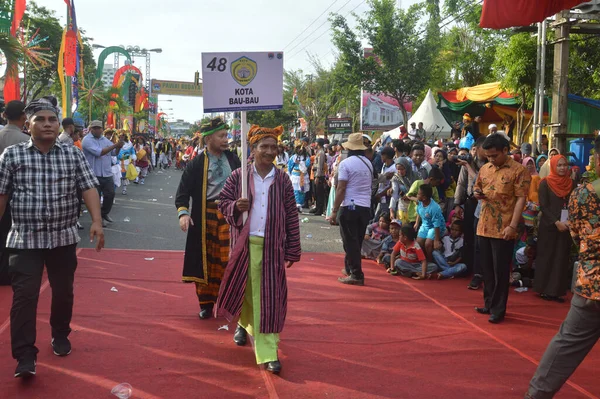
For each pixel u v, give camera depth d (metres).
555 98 10.19
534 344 5.10
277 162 17.33
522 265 7.47
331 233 11.50
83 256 8.03
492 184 5.70
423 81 25.23
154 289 6.47
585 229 3.40
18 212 4.00
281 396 3.85
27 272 3.97
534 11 7.48
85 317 5.34
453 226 7.89
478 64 26.09
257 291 4.32
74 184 4.20
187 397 3.79
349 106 38.94
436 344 5.01
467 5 25.53
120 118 39.09
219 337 4.98
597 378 4.36
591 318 3.38
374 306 6.20
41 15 30.83
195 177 5.42
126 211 13.30
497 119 22.25
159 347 4.68
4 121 9.12
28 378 3.96
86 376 4.05
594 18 9.43
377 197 9.89
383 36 24.66
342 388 4.02
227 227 5.38
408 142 11.70
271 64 4.53
